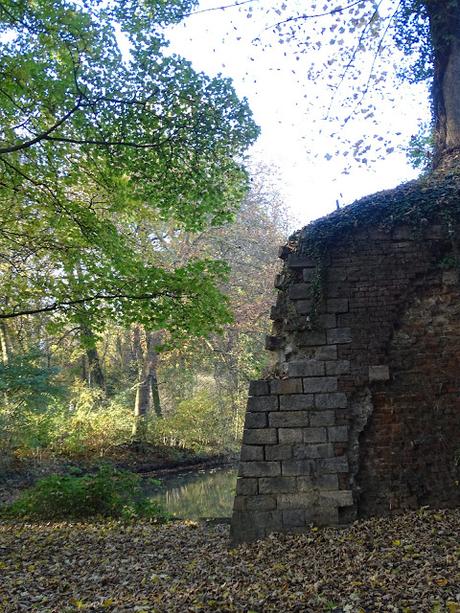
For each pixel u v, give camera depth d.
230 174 12.17
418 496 7.13
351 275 7.62
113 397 26.73
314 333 7.54
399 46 11.99
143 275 11.39
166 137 11.43
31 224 12.28
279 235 31.06
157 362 27.97
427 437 7.27
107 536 9.30
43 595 6.17
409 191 7.95
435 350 7.45
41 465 19.66
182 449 27.03
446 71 11.38
